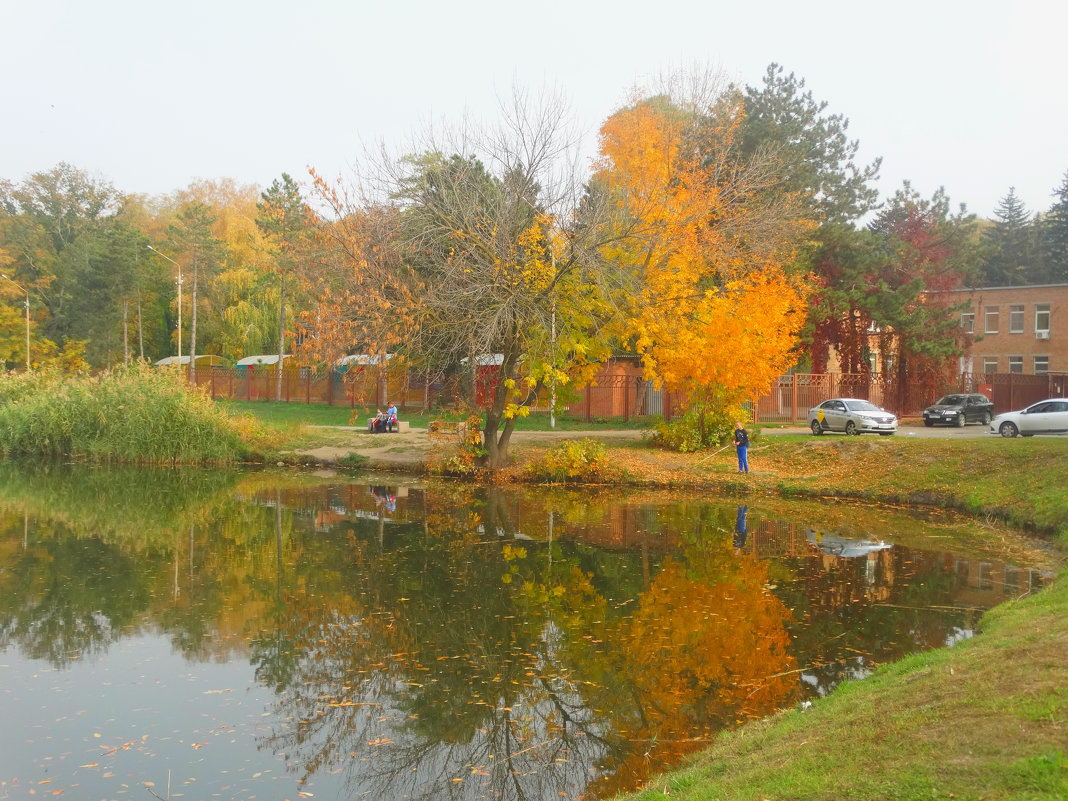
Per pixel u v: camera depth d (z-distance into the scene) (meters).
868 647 10.28
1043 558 15.10
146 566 15.27
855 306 45.09
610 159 31.81
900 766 4.81
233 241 72.25
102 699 9.09
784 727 6.79
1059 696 5.29
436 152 25.50
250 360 59.06
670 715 8.40
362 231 24.72
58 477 27.50
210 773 7.40
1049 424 30.73
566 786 7.07
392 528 18.86
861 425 33.94
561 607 12.48
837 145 45.47
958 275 49.84
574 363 26.81
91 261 65.62
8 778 7.26
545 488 25.09
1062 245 77.19
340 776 7.38
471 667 10.03
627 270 25.62
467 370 26.61
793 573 14.36
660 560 15.55
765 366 27.27
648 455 28.30
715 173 30.70
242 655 10.52
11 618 12.05
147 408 31.00
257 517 20.33
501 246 23.86
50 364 50.06
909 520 19.44
